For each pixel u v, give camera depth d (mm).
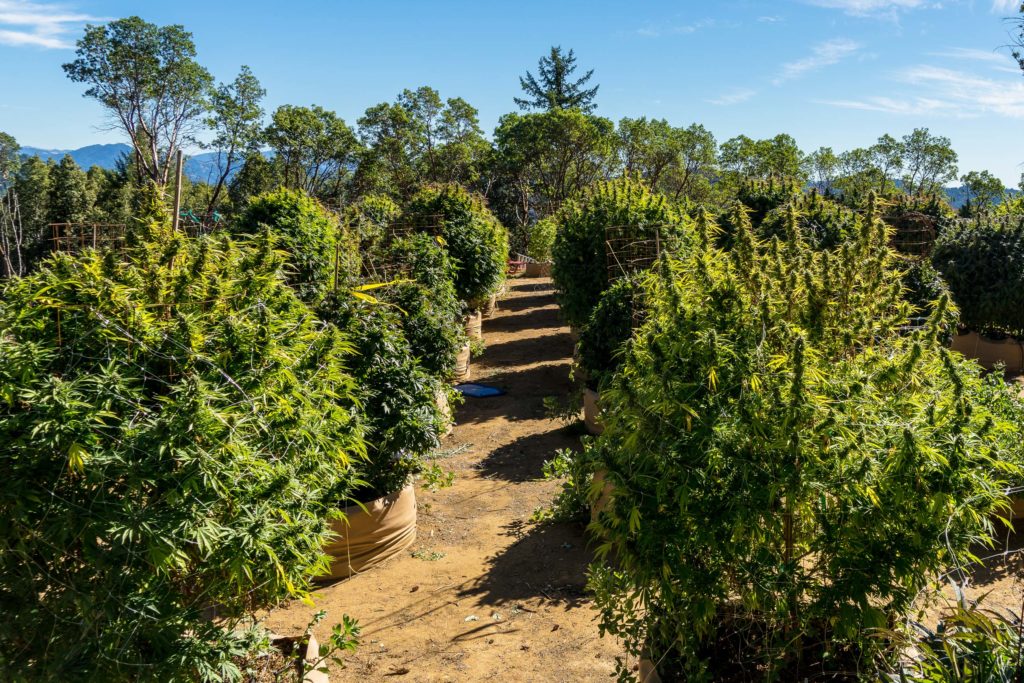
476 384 11664
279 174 54969
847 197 13992
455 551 5914
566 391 11062
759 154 49844
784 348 3193
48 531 2643
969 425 2990
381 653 4488
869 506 2939
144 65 46875
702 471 2973
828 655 3057
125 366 3041
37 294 3100
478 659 4387
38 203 42000
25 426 2664
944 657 2711
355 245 10750
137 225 5145
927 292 8898
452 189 14883
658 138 49188
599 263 10523
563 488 6484
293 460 3293
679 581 3061
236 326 3186
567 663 4297
